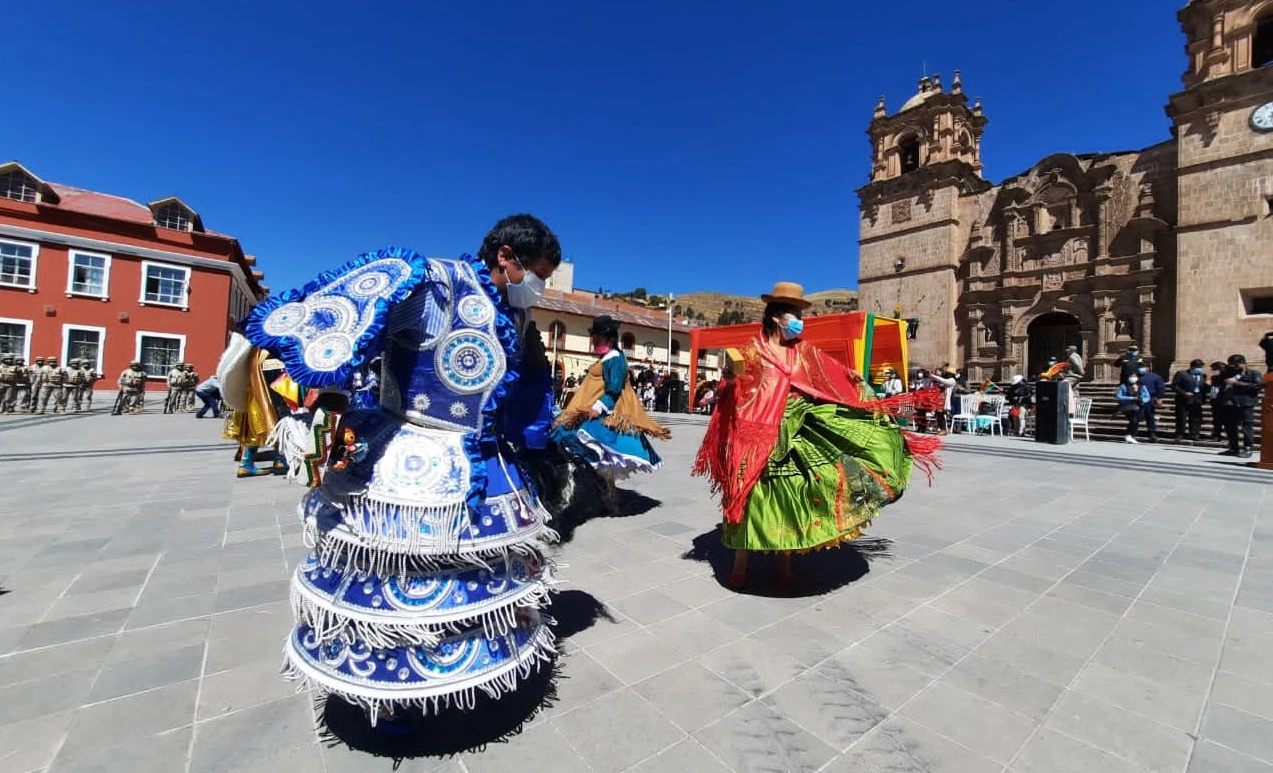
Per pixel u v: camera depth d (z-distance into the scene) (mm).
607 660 2398
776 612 2928
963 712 2045
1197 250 20266
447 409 1653
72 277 24953
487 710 2008
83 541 3963
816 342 13273
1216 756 1807
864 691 2176
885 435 3219
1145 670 2357
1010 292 25422
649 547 4059
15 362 16094
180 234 27281
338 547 1573
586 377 4895
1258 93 19250
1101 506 5520
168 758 1716
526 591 1743
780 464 3021
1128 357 13602
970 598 3133
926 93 29297
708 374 45938
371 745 1801
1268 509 5418
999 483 6816
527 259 1810
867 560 3795
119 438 10234
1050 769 1742
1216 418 12172
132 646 2445
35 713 1936
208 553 3730
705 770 1715
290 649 1738
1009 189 25891
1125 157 23047
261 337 1363
